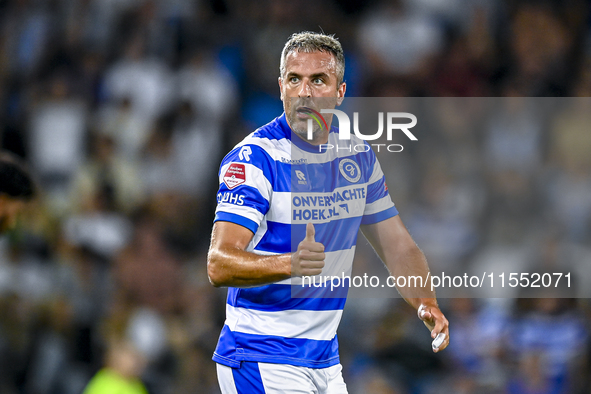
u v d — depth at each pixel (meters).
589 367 23.55
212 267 9.92
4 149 30.83
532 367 23.39
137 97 31.31
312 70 10.98
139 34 33.19
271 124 11.27
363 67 32.94
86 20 33.84
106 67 32.59
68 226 27.92
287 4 34.28
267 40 33.22
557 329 23.91
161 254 27.36
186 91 31.33
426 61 33.12
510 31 34.56
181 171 29.94
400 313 23.22
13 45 34.03
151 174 29.73
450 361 23.48
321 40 11.22
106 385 20.77
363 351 23.12
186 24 33.03
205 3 33.88
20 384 24.80
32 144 30.78
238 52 32.97
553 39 34.59
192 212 29.27
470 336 23.84
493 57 33.94
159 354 24.73
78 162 30.17
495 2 34.88
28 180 12.53
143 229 27.92
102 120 30.91
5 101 32.50
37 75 32.88
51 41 33.47
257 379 10.70
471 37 34.06
